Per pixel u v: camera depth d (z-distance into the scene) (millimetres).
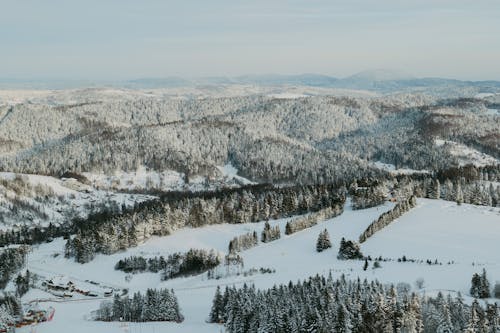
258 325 120438
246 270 191500
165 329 130125
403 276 158000
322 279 143750
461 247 195750
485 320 110000
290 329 116875
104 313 146500
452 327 111250
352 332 111812
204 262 198125
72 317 148250
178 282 188750
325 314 115312
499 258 179750
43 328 135125
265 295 133375
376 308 113062
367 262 180250
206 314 146875
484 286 134750
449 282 149250
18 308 141625
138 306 145375
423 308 117125
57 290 184250
